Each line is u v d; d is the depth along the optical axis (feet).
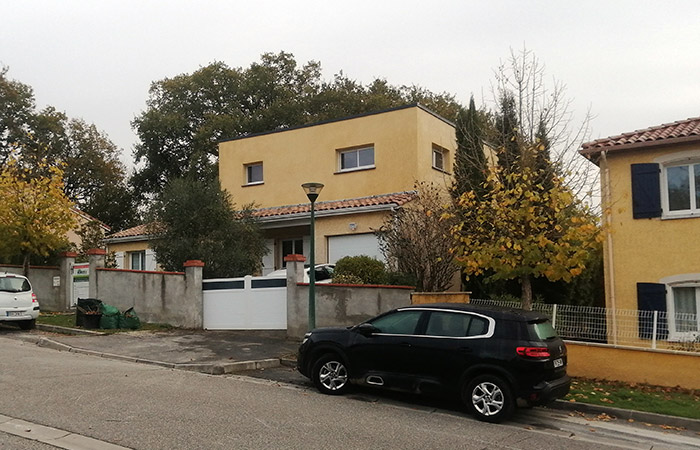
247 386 33.76
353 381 32.17
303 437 23.30
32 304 55.62
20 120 122.72
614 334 39.60
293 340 49.98
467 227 44.19
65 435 22.26
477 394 28.66
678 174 47.06
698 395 34.35
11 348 43.86
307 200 74.64
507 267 37.99
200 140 115.24
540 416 30.37
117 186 134.21
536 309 41.32
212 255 59.36
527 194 36.68
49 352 42.93
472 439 24.71
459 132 58.08
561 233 38.14
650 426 29.43
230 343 47.98
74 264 70.95
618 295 47.93
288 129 77.05
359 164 72.59
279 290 53.98
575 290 56.34
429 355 29.99
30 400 27.32
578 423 29.43
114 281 62.03
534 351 27.81
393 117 69.05
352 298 48.42
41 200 63.82
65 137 130.00
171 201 61.21
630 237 47.80
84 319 55.01
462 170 55.21
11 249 63.62
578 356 38.55
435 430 25.90
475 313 29.96
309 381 36.58
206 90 124.98
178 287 57.31
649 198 47.16
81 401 27.43
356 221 62.44
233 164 81.30
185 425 24.04
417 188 63.10
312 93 124.26
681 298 46.09
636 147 47.21
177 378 34.68
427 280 53.78
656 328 39.06
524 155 40.68
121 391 29.91
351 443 22.89
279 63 129.08
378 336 31.83
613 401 32.32
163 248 60.23
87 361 39.27
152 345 46.70
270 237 73.61
